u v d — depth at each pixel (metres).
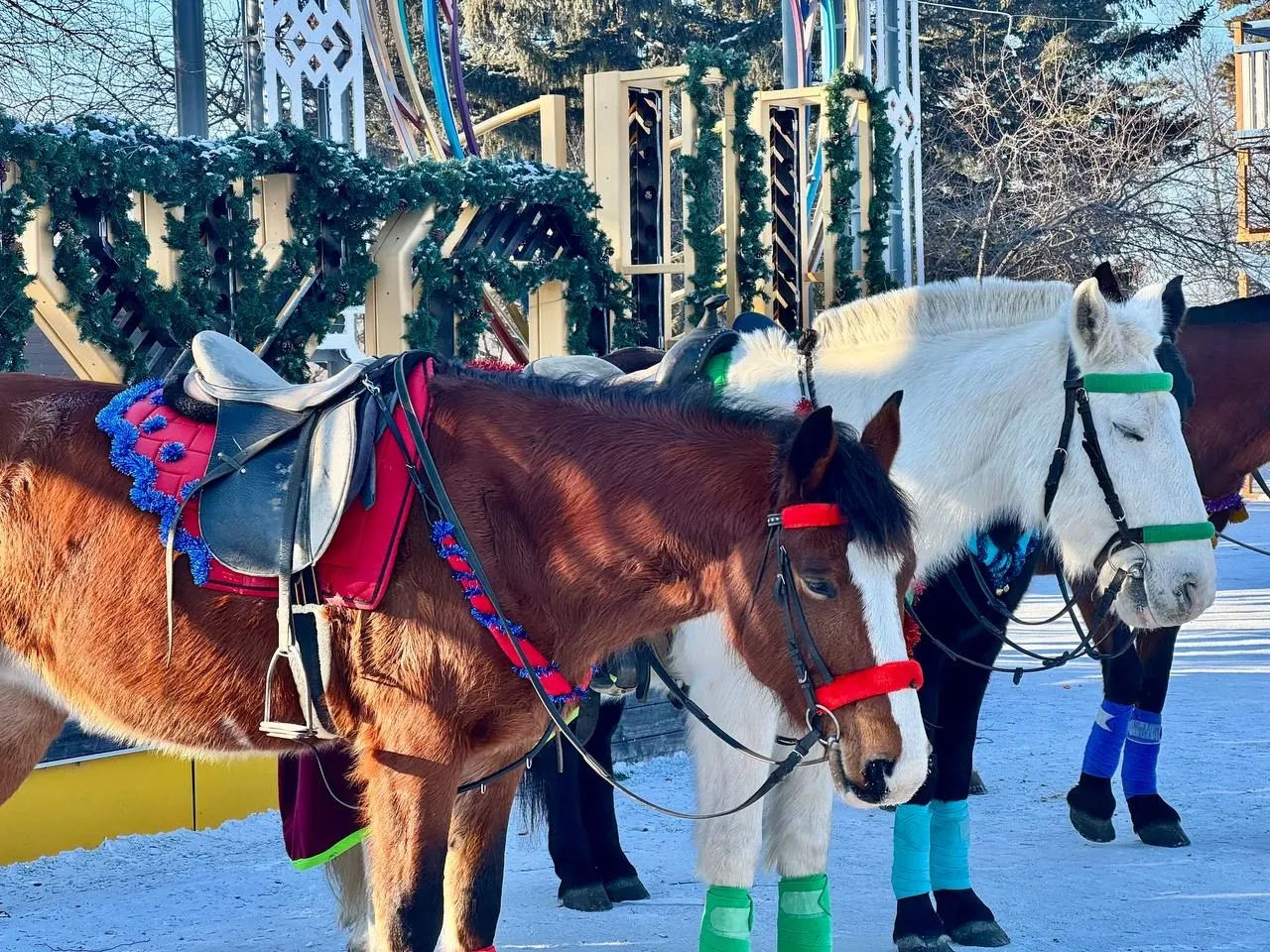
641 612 2.99
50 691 3.13
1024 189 21.56
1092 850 5.11
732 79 8.37
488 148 23.44
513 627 2.84
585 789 4.70
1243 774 6.17
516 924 4.40
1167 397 3.72
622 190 8.05
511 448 2.98
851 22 10.70
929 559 3.74
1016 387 3.75
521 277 6.93
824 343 3.95
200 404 3.11
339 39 7.49
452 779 2.89
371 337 6.50
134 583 2.97
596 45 23.75
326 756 3.51
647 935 4.28
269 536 2.89
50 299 5.15
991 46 24.30
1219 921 4.23
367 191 6.11
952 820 4.09
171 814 5.52
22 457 3.07
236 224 5.69
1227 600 12.14
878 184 9.76
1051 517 3.81
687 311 8.38
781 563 2.71
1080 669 9.11
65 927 4.36
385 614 2.87
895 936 3.96
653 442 2.96
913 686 2.67
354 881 3.82
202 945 4.18
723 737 3.17
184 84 7.22
